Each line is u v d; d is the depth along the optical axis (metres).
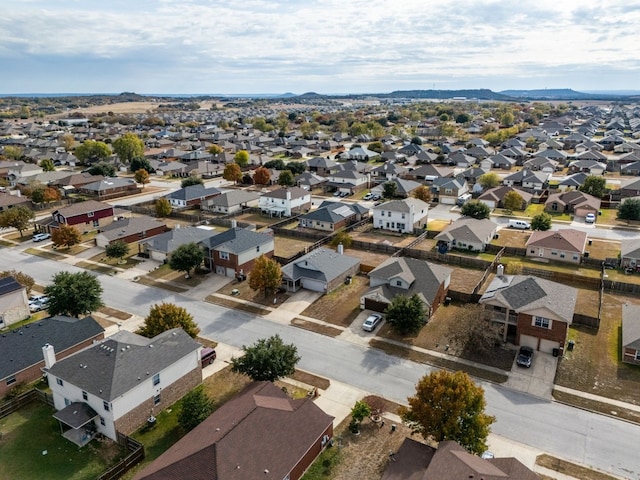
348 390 40.97
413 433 34.03
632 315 49.47
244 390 36.88
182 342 40.91
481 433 31.36
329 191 121.12
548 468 32.28
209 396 40.28
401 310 48.50
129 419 35.59
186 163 152.50
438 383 32.25
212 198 104.00
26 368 41.75
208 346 48.12
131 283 64.31
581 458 33.25
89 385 35.09
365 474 31.56
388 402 39.31
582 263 69.38
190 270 66.25
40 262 72.94
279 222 91.06
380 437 35.19
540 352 46.38
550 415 37.75
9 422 37.41
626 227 86.75
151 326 44.50
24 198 104.31
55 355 43.56
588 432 35.84
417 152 165.38
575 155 159.38
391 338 49.25
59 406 38.47
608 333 49.47
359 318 53.41
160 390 38.03
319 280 59.53
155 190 124.00
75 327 46.50
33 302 57.59
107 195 115.12
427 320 52.44
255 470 28.03
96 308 52.50
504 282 53.75
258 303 57.53
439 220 94.69
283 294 59.75
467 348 47.19
